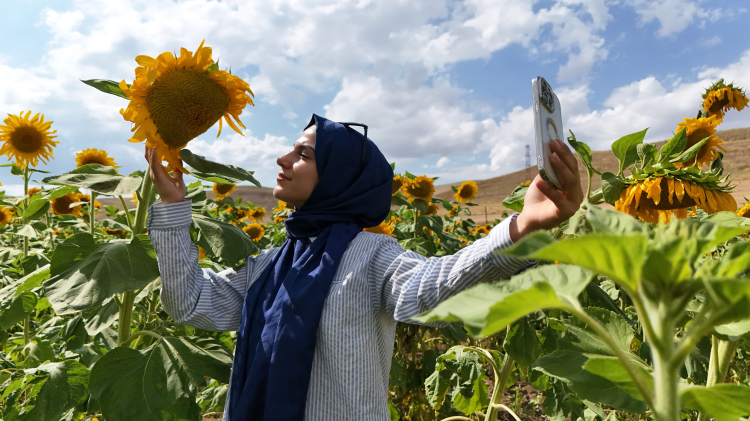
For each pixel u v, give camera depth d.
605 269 0.36
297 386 1.38
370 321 1.49
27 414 1.75
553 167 1.11
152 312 2.55
